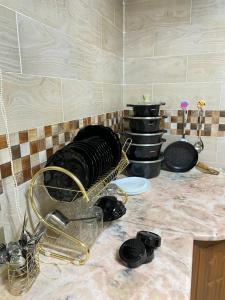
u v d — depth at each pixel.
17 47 0.69
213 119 1.44
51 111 0.87
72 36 0.97
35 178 0.73
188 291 0.59
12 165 0.70
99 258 0.71
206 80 1.40
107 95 1.34
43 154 0.84
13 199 0.72
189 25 1.37
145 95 1.35
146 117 1.21
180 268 0.66
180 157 1.44
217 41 1.34
